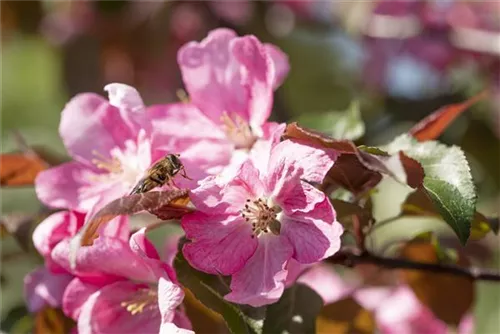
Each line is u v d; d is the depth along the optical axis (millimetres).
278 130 396
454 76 682
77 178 429
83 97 434
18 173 457
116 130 430
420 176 383
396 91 685
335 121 465
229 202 392
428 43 685
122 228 404
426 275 461
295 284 412
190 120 425
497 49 667
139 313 408
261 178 396
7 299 599
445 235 536
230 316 389
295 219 394
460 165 390
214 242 390
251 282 390
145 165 412
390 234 626
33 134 891
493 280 438
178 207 390
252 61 418
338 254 424
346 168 399
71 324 447
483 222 431
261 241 394
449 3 699
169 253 455
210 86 425
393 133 660
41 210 488
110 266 405
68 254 404
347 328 458
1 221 455
